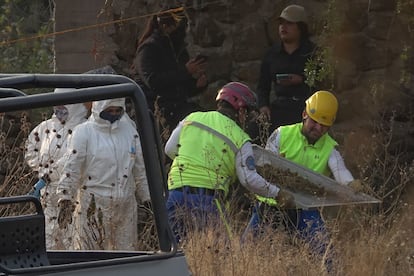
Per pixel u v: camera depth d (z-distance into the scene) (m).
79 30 30.16
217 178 20.75
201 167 20.84
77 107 21.22
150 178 11.42
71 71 30.27
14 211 20.77
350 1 27.33
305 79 26.19
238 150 20.81
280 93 26.95
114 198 20.53
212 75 29.36
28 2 49.09
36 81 11.91
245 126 22.98
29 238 12.07
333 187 21.11
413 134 27.52
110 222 20.44
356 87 27.72
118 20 29.27
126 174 20.66
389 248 20.66
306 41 26.91
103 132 20.67
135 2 29.78
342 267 20.25
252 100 21.45
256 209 21.25
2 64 42.50
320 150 21.92
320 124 21.69
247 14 29.22
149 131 11.36
